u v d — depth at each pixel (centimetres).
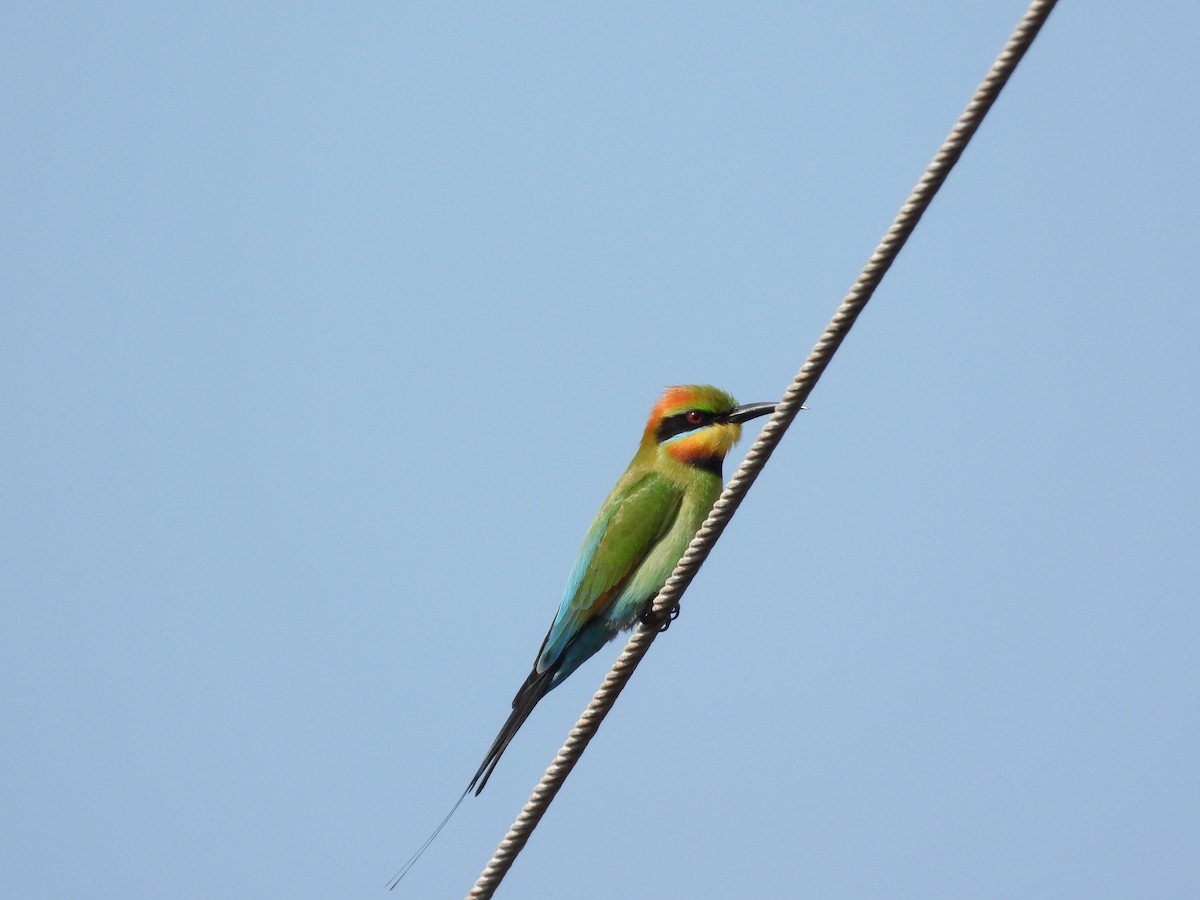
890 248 807
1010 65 735
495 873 974
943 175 776
